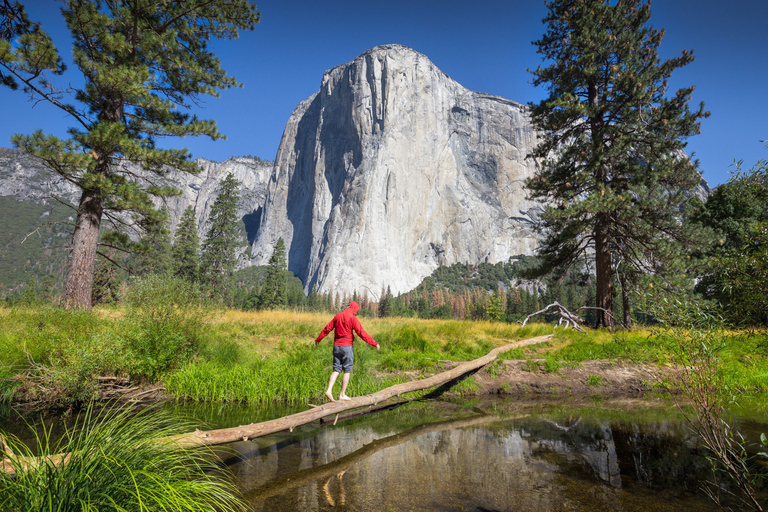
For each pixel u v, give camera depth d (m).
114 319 8.97
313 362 8.76
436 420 6.45
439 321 15.77
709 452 4.74
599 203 14.72
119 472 2.63
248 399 7.17
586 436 5.46
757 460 4.46
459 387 8.86
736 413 6.58
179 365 8.14
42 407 6.00
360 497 3.44
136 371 7.51
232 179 52.59
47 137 10.37
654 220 15.64
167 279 9.19
